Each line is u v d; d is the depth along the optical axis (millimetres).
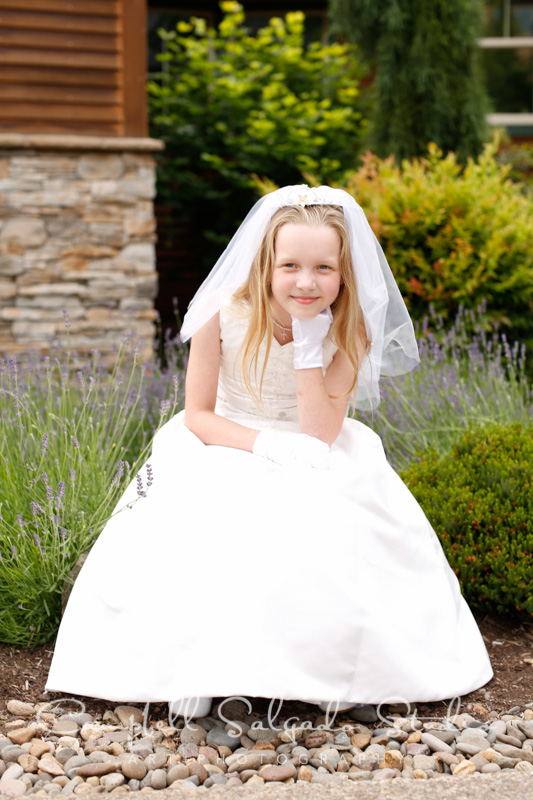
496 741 2115
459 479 3023
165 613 2123
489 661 2467
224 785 1876
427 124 7625
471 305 5359
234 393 2627
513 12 9617
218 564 2121
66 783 1886
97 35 5891
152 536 2225
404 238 5418
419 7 7473
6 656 2510
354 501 2225
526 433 3205
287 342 2545
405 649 2178
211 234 8453
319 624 2062
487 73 9688
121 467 2682
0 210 5859
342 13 7762
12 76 5797
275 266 2320
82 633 2273
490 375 4004
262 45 8727
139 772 1916
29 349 5703
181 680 2076
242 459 2334
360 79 9281
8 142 5727
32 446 3014
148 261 6137
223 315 2498
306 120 8406
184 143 8422
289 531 2119
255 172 8414
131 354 5031
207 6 9984
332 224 2297
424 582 2318
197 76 8867
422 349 4445
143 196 6066
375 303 2465
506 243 5422
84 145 5844
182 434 2510
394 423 3795
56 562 2561
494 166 6395
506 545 2781
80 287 6055
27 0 5723
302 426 2457
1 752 1985
